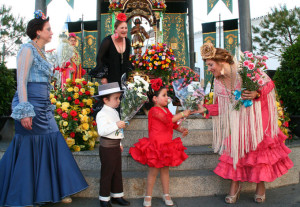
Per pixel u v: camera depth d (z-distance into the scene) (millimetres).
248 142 2912
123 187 3146
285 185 3672
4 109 4922
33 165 2762
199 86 2949
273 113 3025
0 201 2680
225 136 3092
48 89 2924
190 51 9586
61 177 2801
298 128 4746
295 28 12312
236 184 3041
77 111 3848
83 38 10062
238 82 2912
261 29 13617
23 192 2645
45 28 2889
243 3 6141
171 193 3191
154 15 5922
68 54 5371
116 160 2861
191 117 4422
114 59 4117
